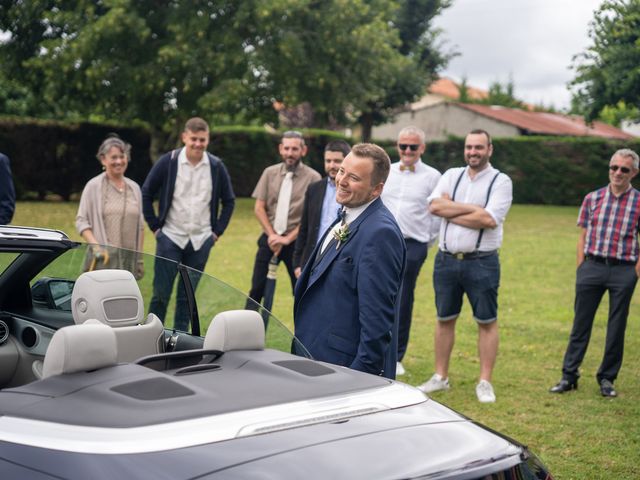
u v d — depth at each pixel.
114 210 6.65
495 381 6.93
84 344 2.61
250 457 2.16
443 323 6.55
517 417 5.93
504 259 15.59
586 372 7.36
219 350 3.00
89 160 25.88
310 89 24.50
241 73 23.38
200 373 2.76
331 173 6.44
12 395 2.52
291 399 2.55
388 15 28.12
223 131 29.59
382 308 3.69
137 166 26.94
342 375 2.85
